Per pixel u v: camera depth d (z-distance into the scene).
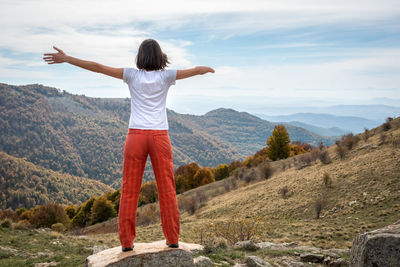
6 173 144.62
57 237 15.48
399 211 19.98
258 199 34.66
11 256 10.68
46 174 160.00
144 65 3.12
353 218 21.19
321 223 21.86
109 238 19.89
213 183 57.66
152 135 3.01
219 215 33.12
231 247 10.66
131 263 3.16
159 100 3.10
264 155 71.69
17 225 16.31
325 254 9.52
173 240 3.38
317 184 31.67
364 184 27.17
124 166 3.07
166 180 3.15
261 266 6.79
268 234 19.33
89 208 53.88
